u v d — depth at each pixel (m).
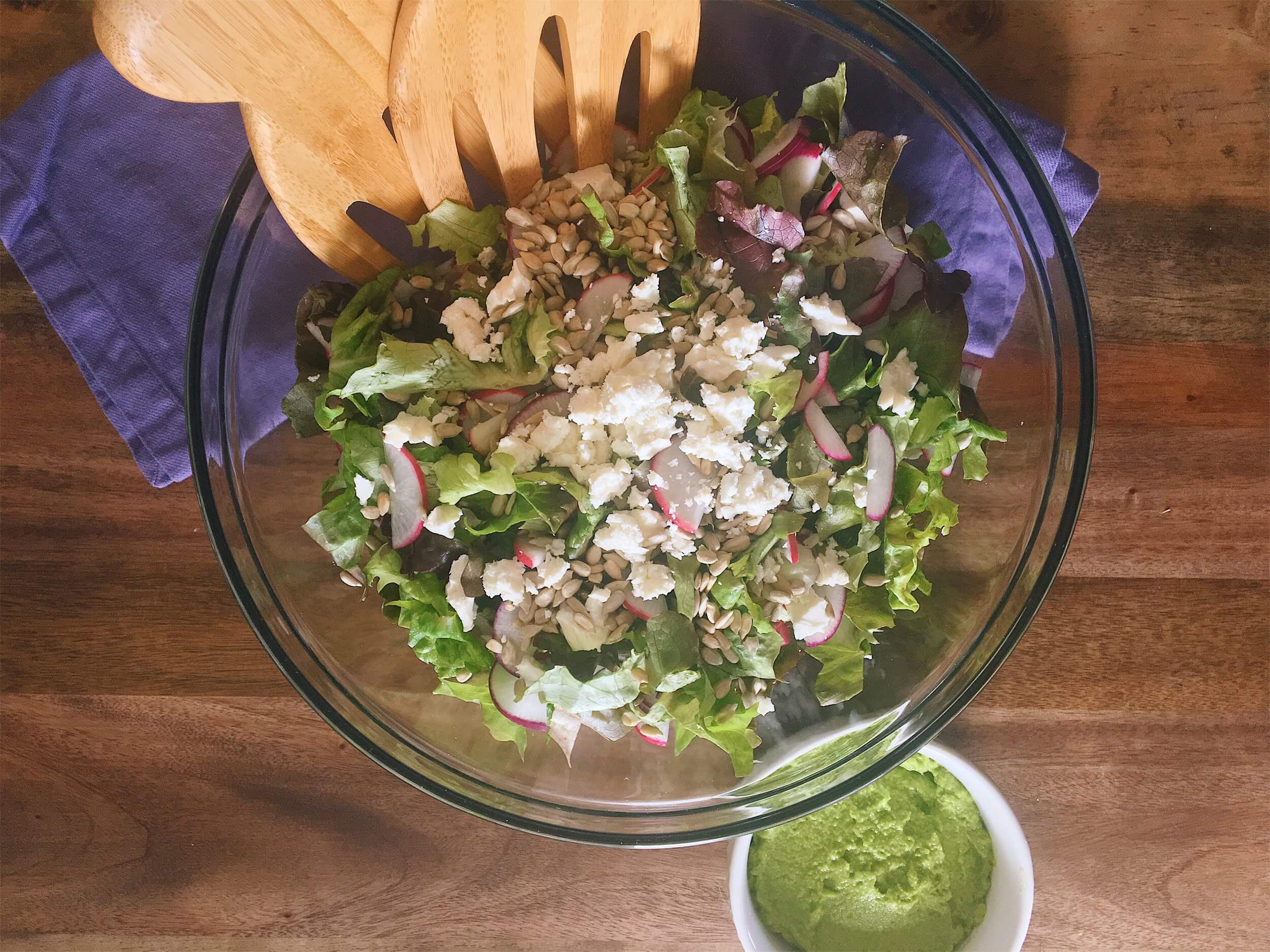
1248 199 0.35
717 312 0.27
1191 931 0.38
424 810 0.37
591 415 0.26
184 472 0.34
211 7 0.21
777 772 0.31
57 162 0.32
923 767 0.36
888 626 0.29
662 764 0.33
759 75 0.31
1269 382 0.36
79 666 0.35
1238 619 0.37
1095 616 0.37
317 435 0.30
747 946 0.34
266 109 0.23
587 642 0.28
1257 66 0.34
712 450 0.27
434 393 0.28
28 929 0.36
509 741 0.32
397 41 0.23
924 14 0.34
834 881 0.35
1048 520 0.30
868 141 0.27
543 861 0.37
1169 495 0.36
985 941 0.35
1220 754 0.37
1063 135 0.33
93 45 0.33
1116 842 0.37
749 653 0.28
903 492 0.29
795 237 0.28
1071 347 0.30
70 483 0.35
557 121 0.29
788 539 0.28
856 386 0.28
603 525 0.28
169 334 0.33
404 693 0.32
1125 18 0.34
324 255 0.27
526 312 0.28
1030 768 0.37
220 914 0.37
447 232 0.27
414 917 0.37
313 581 0.32
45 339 0.34
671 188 0.28
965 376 0.31
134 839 0.36
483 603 0.29
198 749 0.36
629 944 0.37
